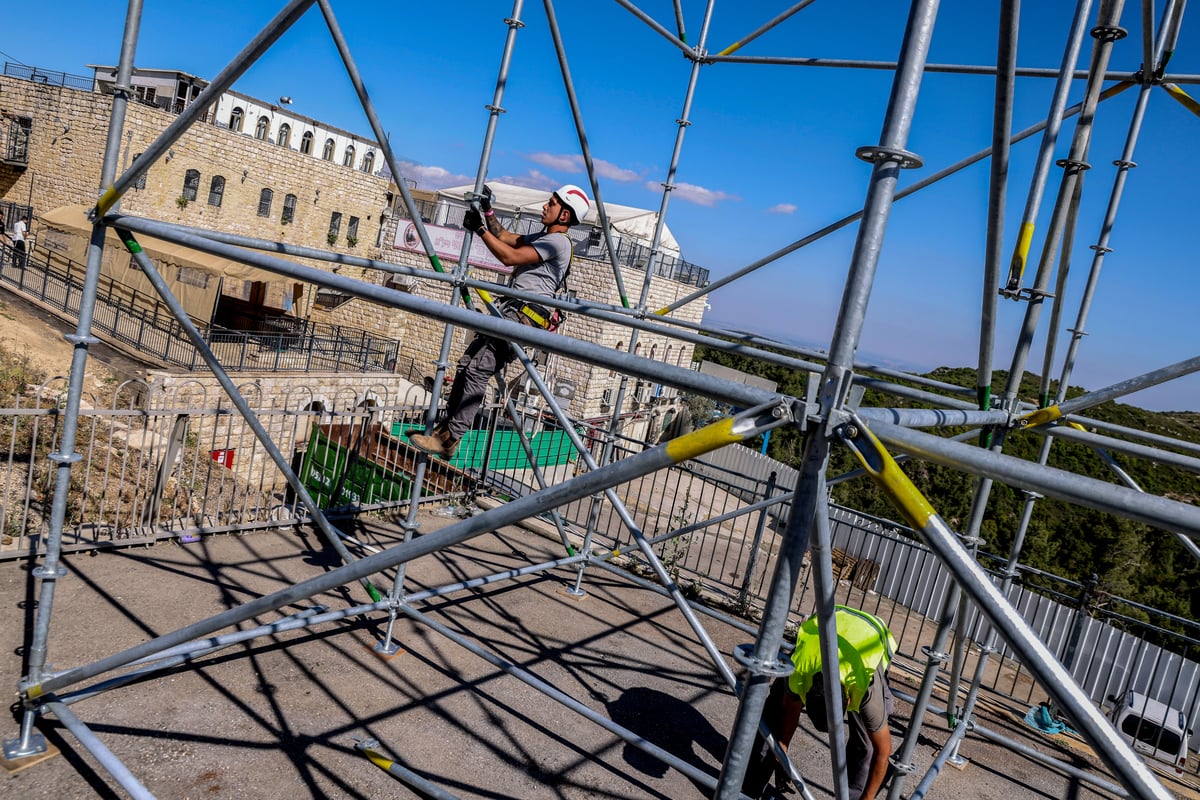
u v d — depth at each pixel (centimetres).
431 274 520
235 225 3381
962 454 196
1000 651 764
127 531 663
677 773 508
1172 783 645
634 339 767
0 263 2528
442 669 572
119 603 561
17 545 603
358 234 3878
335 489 882
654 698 595
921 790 445
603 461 847
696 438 213
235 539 716
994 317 329
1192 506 167
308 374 2344
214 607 584
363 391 2495
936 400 415
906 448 208
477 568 768
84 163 3088
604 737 532
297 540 743
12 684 450
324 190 3675
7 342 1784
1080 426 512
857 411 216
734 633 750
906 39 196
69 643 498
